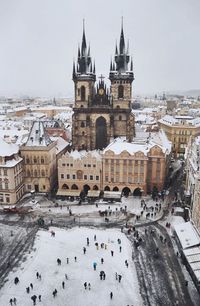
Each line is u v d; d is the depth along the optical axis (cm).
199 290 7288
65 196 12975
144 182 13012
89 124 16750
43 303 6950
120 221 10919
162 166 12988
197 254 8331
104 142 17000
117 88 16425
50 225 10625
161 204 12262
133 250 9075
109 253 8888
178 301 7038
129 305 6888
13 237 9850
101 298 7112
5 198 12344
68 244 9388
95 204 12325
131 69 16325
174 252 9012
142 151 12775
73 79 16600
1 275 7931
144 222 10831
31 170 13350
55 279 7781
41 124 13712
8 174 12000
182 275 7969
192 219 10012
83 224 10694
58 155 14838
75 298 7119
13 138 16075
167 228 10394
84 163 13175
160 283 7644
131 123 16750
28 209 11919
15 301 6969
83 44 16462
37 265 8356
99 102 16750
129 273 7988
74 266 8306
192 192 10725
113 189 13325
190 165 11988
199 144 11344
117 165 12988
